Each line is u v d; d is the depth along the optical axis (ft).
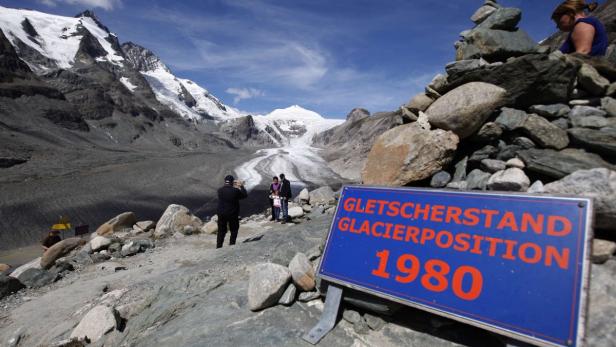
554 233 8.42
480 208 9.87
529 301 8.07
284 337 11.09
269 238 23.73
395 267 10.59
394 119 17.97
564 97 13.47
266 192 304.71
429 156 14.21
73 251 37.47
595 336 7.88
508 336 8.04
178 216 44.60
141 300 18.80
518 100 14.28
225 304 14.52
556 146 12.34
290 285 13.17
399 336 10.19
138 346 13.28
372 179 15.84
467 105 13.57
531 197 9.14
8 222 163.43
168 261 29.84
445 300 9.24
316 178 418.92
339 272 11.69
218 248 30.42
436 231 10.36
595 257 9.49
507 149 13.33
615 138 11.14
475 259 9.27
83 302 22.08
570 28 16.05
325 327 11.09
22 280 27.96
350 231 12.31
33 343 18.03
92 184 260.42
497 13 16.53
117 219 48.83
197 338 12.07
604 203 9.21
